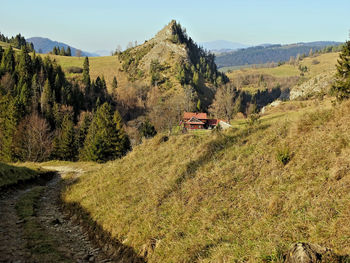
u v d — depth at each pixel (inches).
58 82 4210.1
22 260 335.9
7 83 3572.8
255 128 664.4
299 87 4911.4
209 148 640.4
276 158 441.1
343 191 304.5
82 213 567.2
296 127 510.3
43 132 2345.0
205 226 360.2
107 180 737.6
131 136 3257.9
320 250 216.8
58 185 1085.1
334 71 4301.2
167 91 6181.1
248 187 411.2
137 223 434.6
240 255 277.4
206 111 4918.8
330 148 393.1
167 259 330.0
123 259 371.6
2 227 457.7
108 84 6643.7
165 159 723.4
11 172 960.9
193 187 477.4
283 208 327.6
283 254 238.4
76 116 3821.4
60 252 383.6
